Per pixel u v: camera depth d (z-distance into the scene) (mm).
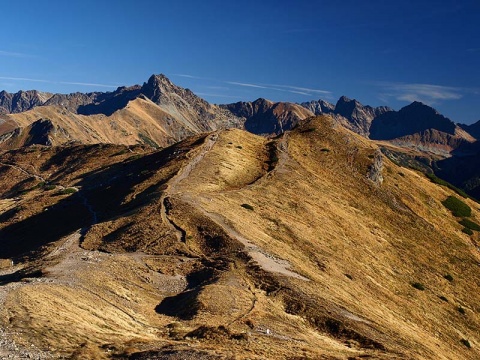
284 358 29297
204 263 55156
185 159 109062
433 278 84000
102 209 94938
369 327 43969
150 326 36531
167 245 60312
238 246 59156
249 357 27750
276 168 109375
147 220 68250
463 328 69250
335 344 37094
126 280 48844
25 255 69750
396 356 36500
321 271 62969
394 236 96125
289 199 91375
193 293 44750
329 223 86625
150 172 106438
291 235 73750
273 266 54625
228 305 41406
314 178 108438
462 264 95625
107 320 34438
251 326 37406
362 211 100938
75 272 47562
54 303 34031
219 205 76625
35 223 102188
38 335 27375
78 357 25406
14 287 36562
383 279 73812
